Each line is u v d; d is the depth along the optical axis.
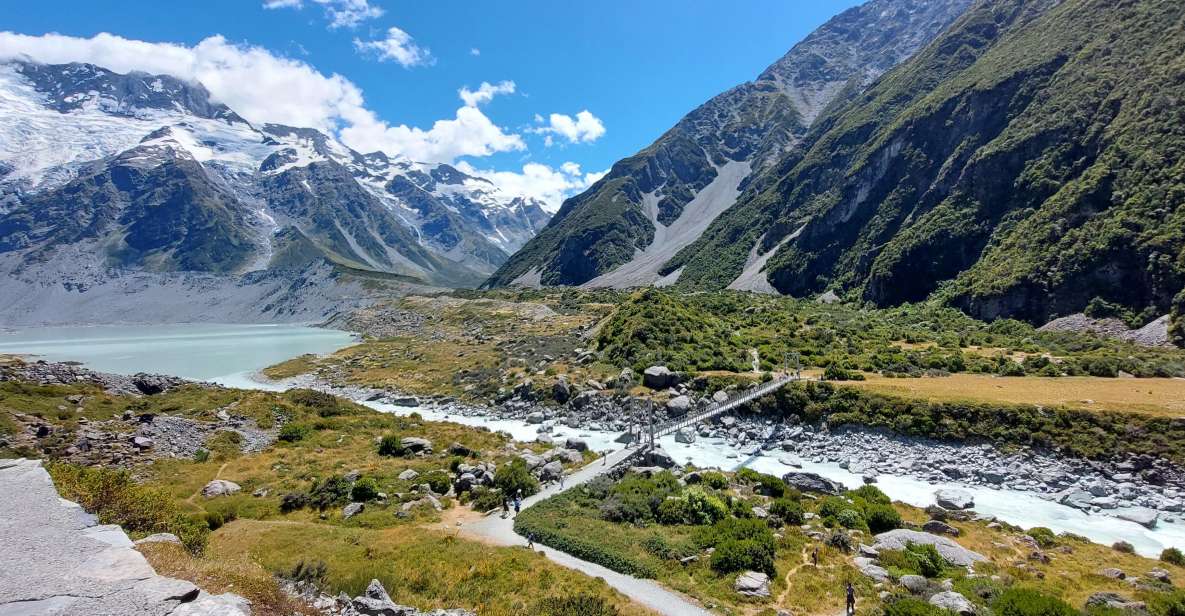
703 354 93.44
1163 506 44.06
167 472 46.19
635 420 73.38
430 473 47.00
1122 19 166.00
